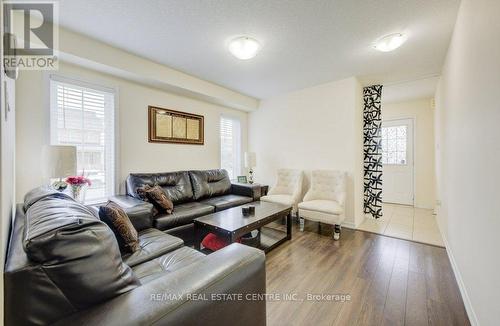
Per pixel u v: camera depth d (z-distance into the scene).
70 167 2.03
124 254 1.53
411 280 1.97
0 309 0.62
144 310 0.72
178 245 1.74
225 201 3.31
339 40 2.38
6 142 0.93
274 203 3.17
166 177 3.16
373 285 1.90
